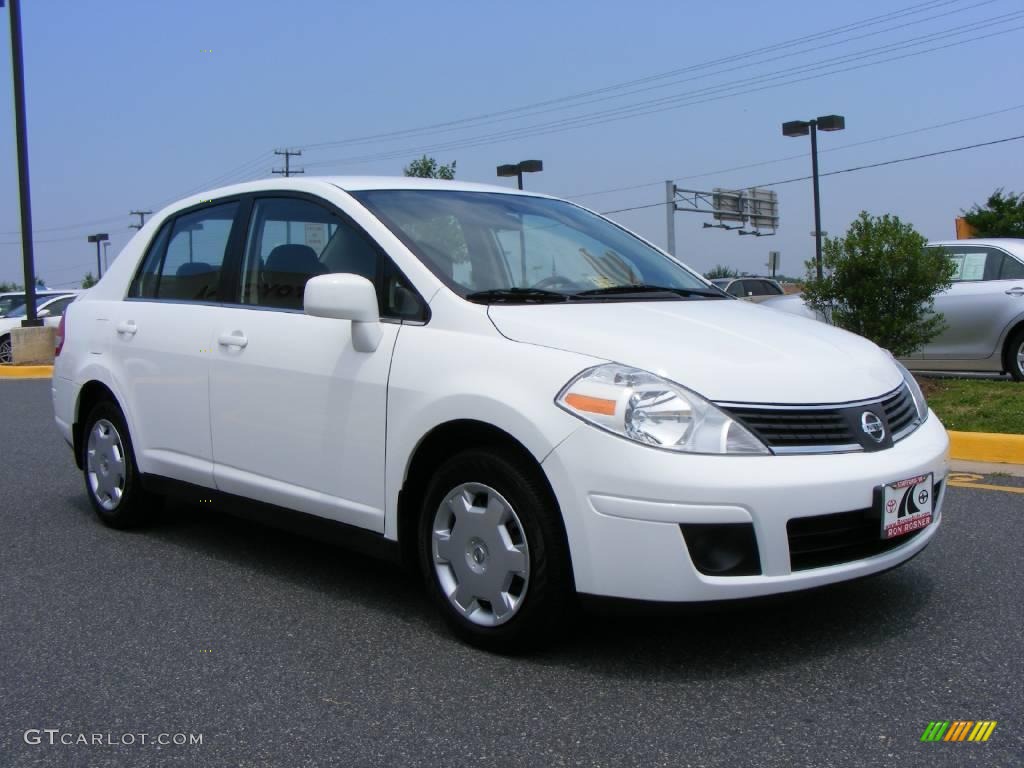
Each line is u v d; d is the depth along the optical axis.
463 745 2.86
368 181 4.41
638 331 3.46
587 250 4.49
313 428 4.00
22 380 14.87
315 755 2.82
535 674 3.33
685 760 2.74
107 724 3.04
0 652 3.64
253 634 3.77
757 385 3.23
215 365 4.46
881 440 3.37
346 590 4.30
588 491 3.12
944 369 10.44
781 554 3.08
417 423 3.57
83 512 5.83
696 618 3.81
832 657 3.44
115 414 5.20
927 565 4.48
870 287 9.28
